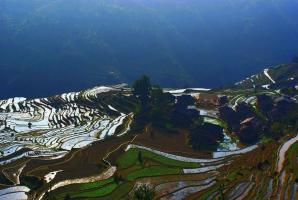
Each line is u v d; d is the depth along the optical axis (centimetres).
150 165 11044
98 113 17500
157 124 14425
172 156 11756
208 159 11656
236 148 12506
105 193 9462
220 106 16050
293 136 12188
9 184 10319
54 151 12875
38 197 9425
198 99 17262
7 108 19750
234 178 9819
